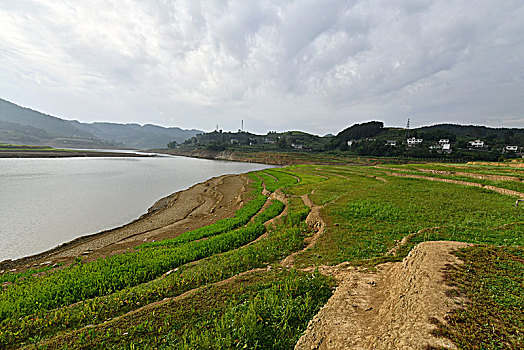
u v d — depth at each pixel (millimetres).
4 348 6824
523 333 4215
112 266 12648
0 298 9820
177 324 7004
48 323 7816
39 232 22578
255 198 32031
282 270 9781
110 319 7918
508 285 5547
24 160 95688
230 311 7203
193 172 76688
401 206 17453
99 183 48250
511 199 18922
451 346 4129
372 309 6230
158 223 25609
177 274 10797
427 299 5301
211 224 22781
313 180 42219
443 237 10695
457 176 31266
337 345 5230
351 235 12656
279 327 6555
